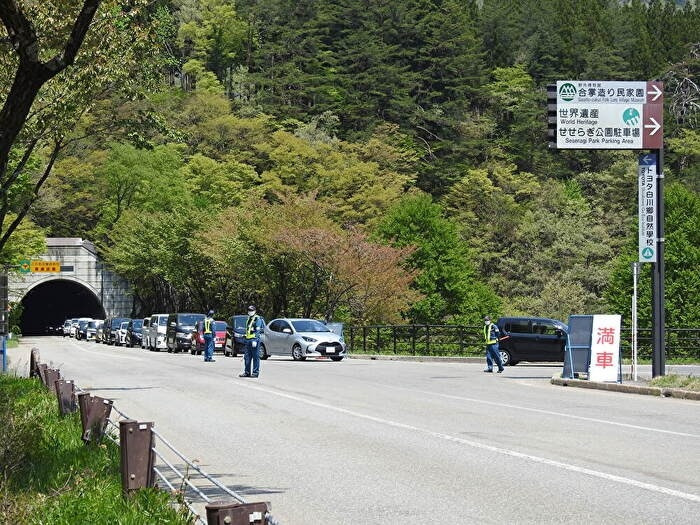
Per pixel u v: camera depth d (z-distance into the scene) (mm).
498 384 26031
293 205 62469
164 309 91625
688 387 22031
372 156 100625
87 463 10336
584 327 26031
